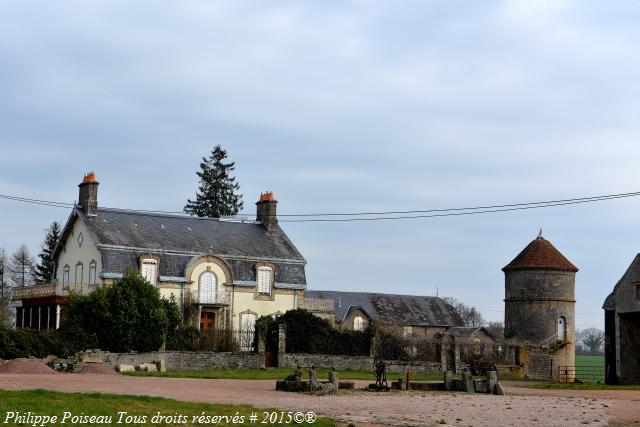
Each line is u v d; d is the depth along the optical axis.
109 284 52.59
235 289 59.97
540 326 63.12
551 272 63.56
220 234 62.38
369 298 88.00
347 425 20.20
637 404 28.59
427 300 90.50
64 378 34.09
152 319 47.72
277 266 62.06
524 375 58.84
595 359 148.50
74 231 60.00
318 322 54.25
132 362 45.59
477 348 57.91
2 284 89.50
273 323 52.22
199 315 58.06
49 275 87.31
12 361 39.78
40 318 57.72
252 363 49.53
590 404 28.33
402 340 56.16
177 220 62.19
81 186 59.53
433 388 36.09
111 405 21.36
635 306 51.31
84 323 47.22
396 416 22.70
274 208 65.44
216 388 31.97
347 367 52.88
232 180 96.81
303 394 30.52
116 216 59.75
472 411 24.59
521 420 22.27
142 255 56.97
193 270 58.62
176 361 47.16
